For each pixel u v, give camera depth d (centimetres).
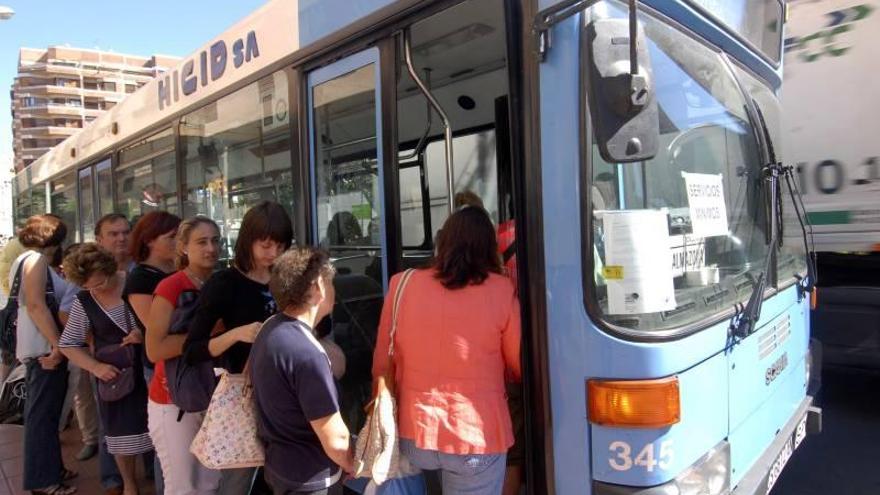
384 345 242
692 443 224
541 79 216
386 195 292
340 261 323
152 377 325
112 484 412
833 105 484
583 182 210
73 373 467
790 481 398
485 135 446
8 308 488
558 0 214
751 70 316
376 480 218
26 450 412
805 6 493
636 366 209
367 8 296
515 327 226
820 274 514
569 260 213
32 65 12650
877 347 478
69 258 363
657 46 237
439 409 220
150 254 343
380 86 292
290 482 229
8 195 2959
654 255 219
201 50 453
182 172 488
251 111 391
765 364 285
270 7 369
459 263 227
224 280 272
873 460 420
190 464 307
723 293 256
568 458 219
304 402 220
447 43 370
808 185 503
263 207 274
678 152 245
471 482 220
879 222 470
